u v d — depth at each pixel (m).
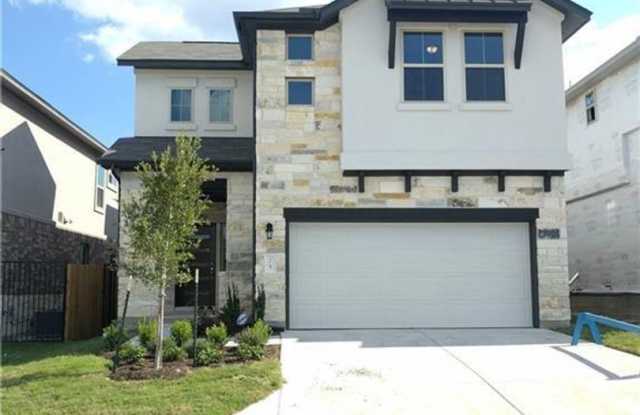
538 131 12.57
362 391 7.30
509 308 12.62
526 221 12.80
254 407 6.65
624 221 16.02
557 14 12.83
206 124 15.39
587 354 9.41
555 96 12.65
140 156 13.12
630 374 8.07
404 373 8.19
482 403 6.84
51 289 15.45
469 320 12.56
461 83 12.59
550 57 12.73
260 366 8.38
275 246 12.47
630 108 15.66
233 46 17.09
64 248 17.30
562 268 12.65
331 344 10.43
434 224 12.75
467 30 12.72
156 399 6.71
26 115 15.09
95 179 20.09
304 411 6.53
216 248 15.70
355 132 12.41
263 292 12.30
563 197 12.83
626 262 15.88
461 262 12.69
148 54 15.63
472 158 12.44
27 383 7.54
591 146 17.80
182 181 8.41
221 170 13.53
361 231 12.70
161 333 8.38
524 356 9.29
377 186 12.68
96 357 9.41
